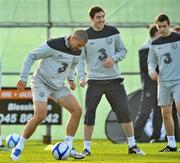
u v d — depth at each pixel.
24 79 24.75
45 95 25.14
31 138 42.16
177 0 42.69
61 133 42.00
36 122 24.97
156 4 42.62
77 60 25.44
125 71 42.78
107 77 28.97
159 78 30.58
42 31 42.47
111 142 40.06
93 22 28.81
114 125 40.28
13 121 40.16
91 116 29.09
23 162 25.03
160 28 30.12
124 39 42.78
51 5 42.53
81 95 42.00
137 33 42.78
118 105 29.00
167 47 30.20
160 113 39.41
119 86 29.06
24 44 42.56
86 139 29.20
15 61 42.44
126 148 34.31
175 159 26.56
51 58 25.03
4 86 42.25
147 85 39.72
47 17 42.19
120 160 26.12
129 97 40.44
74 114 25.81
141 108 39.81
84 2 42.59
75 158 26.64
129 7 42.69
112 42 28.89
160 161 25.59
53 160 26.06
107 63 28.27
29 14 42.19
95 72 29.00
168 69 30.27
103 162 25.16
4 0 42.25
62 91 25.75
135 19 42.62
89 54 28.92
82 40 24.58
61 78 25.45
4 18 42.19
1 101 40.16
